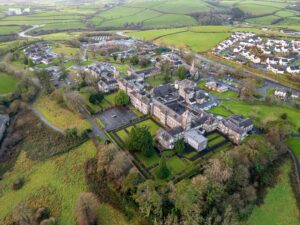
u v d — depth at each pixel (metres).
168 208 120.25
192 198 115.12
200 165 147.75
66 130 176.25
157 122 193.25
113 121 194.38
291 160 155.62
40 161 164.12
